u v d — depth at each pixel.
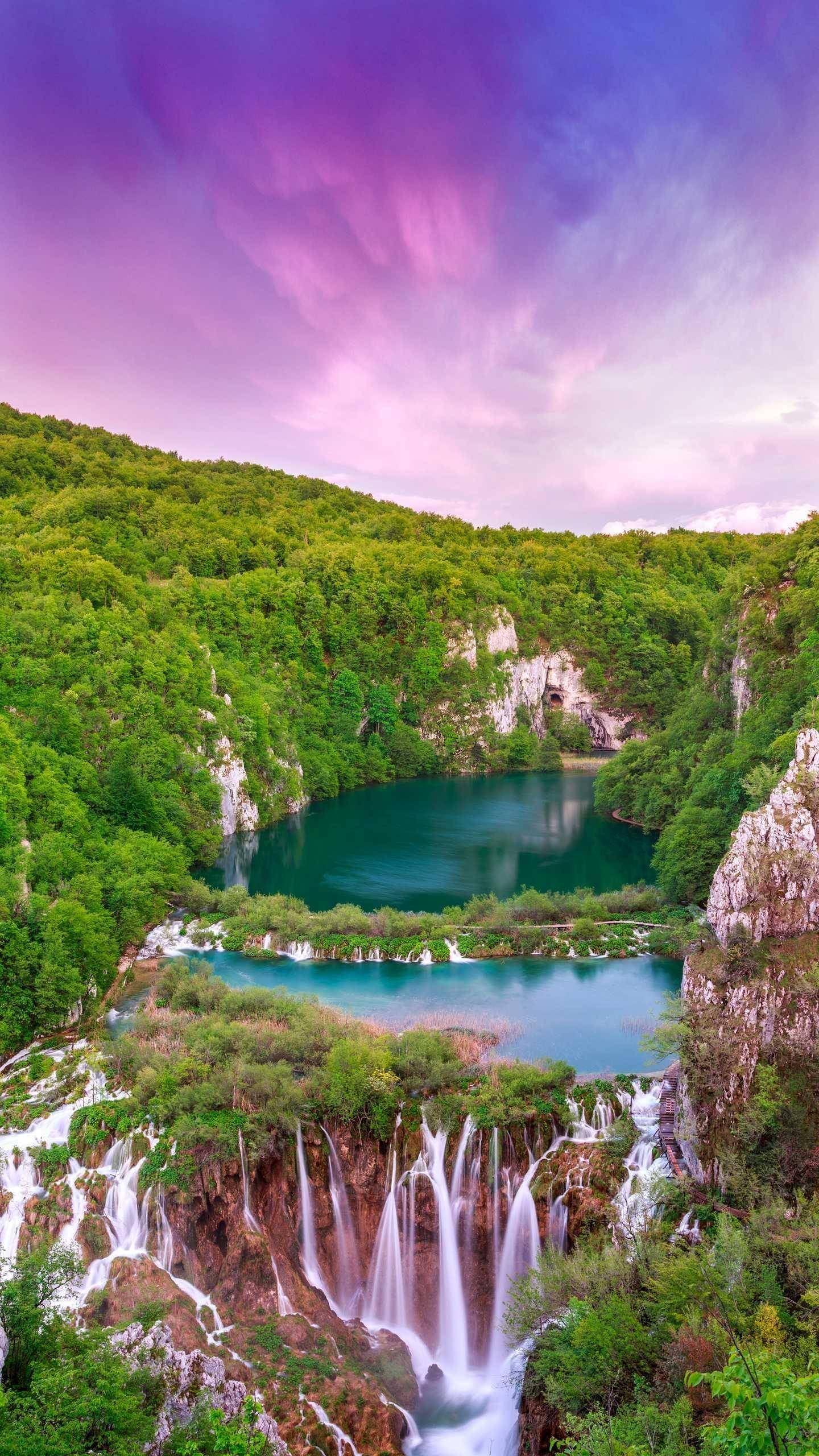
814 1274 28.28
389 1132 42.97
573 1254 36.31
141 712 99.88
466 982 62.44
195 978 57.72
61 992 54.72
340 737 161.12
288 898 79.50
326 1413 32.62
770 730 81.06
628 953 67.38
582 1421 25.66
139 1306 35.00
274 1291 38.38
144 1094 44.00
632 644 194.88
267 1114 41.75
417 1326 42.22
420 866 99.75
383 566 190.62
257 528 193.50
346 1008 57.47
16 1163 41.69
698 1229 34.78
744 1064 37.22
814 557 96.06
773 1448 13.16
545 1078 45.00
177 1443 24.69
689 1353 26.52
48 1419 22.36
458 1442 34.56
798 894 40.44
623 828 119.31
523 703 191.25
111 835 80.62
